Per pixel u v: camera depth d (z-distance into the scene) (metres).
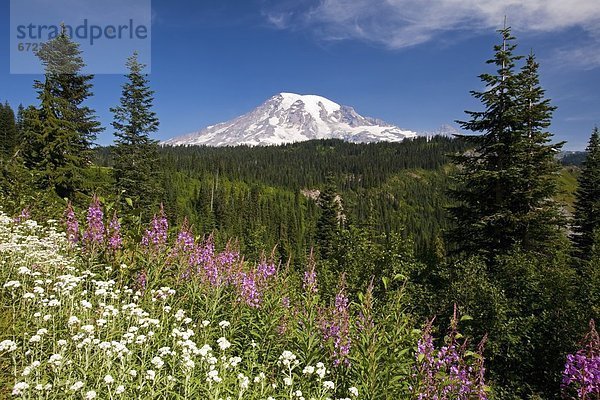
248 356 6.04
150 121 31.45
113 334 5.26
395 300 6.45
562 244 18.58
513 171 17.67
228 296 7.34
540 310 13.82
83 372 4.29
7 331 5.05
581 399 5.38
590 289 12.91
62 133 22.39
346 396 5.23
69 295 5.79
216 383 4.71
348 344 5.80
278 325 6.63
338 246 19.47
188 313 6.80
